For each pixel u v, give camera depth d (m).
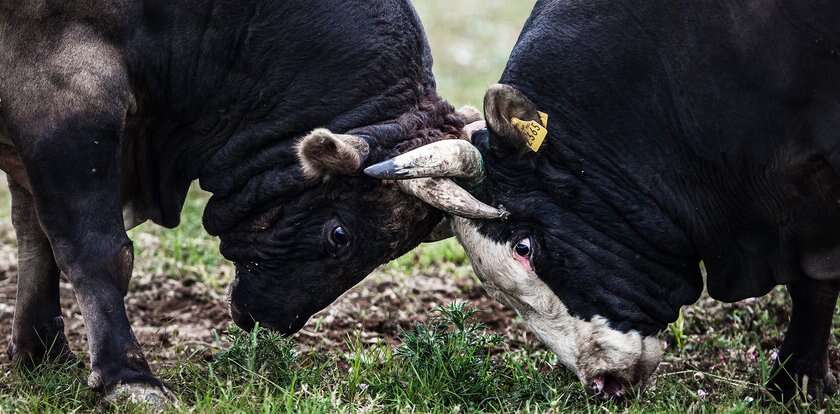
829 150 21.97
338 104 23.88
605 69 22.94
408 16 24.53
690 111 22.75
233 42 23.98
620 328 23.28
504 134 22.75
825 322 23.75
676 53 22.64
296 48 23.89
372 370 23.80
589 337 23.27
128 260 22.88
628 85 22.92
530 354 26.14
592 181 23.12
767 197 23.00
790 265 23.39
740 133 22.59
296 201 24.06
